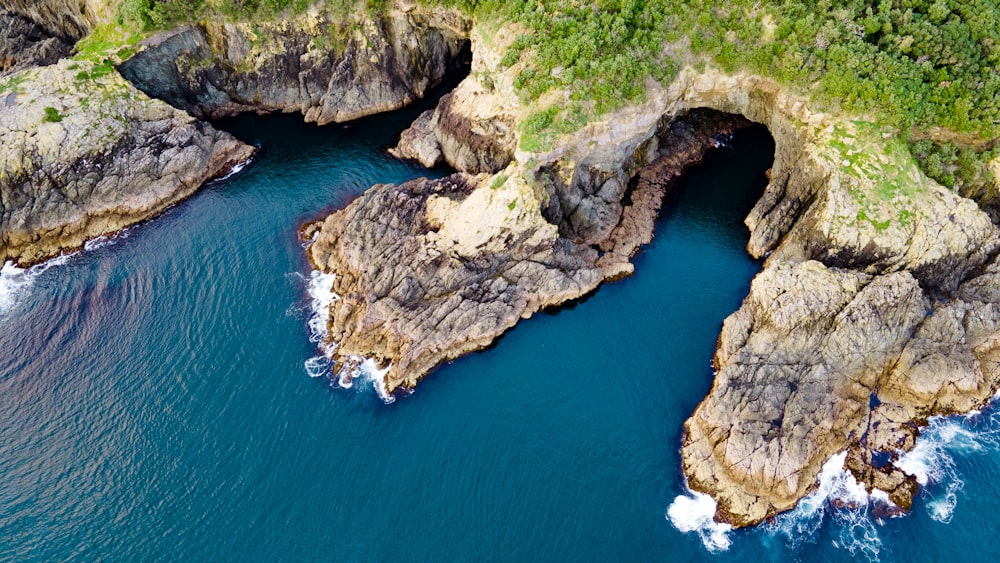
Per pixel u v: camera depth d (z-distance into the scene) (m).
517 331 63.78
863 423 55.06
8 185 71.38
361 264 67.06
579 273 66.31
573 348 62.47
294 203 77.06
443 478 53.81
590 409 57.94
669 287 67.06
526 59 70.12
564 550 49.94
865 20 68.44
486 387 59.72
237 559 49.56
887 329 57.44
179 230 74.31
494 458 54.88
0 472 54.28
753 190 75.94
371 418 57.59
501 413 57.78
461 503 52.41
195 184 78.88
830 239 63.06
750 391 55.41
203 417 57.56
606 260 68.81
